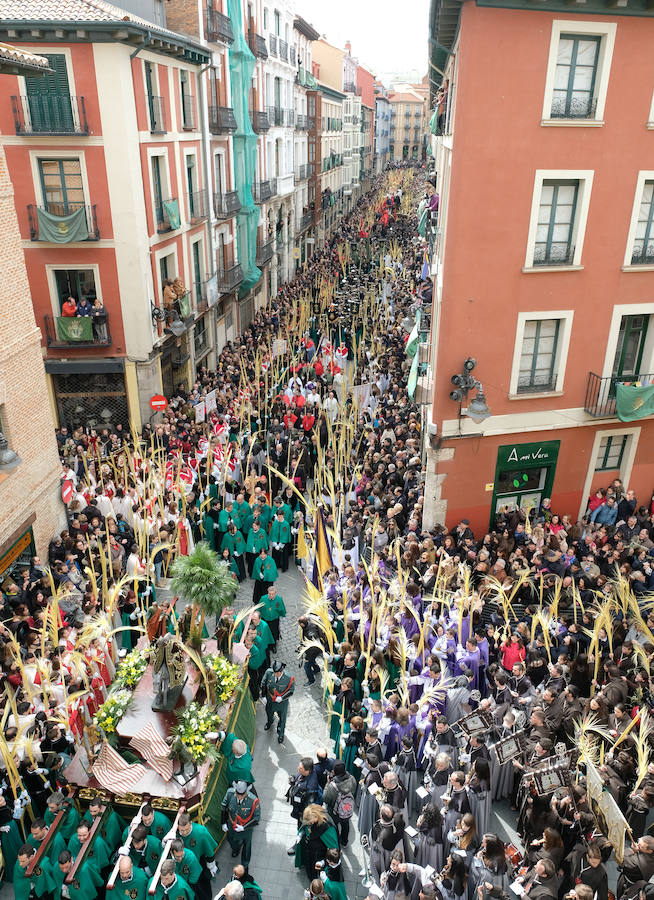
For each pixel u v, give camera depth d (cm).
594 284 1545
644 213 1528
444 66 2000
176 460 1733
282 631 1491
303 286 4000
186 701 1075
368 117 9600
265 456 1952
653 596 1271
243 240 3312
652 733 984
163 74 2231
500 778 1049
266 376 2270
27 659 1119
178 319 2286
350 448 1931
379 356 2698
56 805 886
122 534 1533
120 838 928
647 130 1446
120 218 2053
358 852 1008
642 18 1359
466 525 1603
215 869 935
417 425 2017
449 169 1573
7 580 1402
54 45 1883
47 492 1566
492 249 1479
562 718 1043
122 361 2197
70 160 2008
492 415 1606
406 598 1288
